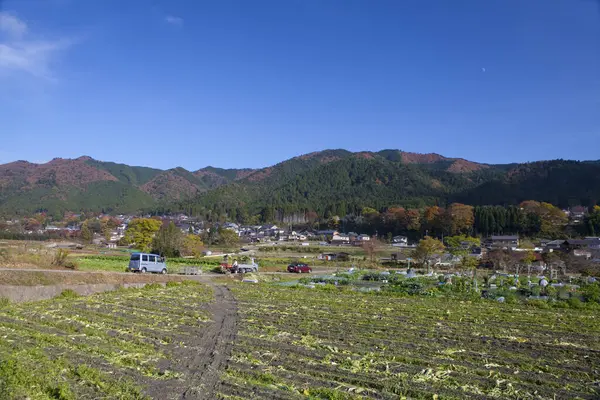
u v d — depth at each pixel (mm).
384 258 73062
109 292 24969
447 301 26391
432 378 10523
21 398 8719
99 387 9406
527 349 14070
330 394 9172
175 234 66062
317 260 65375
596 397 9695
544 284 34656
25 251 35406
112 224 130500
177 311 18797
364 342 14031
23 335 13625
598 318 21141
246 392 9320
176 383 9828
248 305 21781
